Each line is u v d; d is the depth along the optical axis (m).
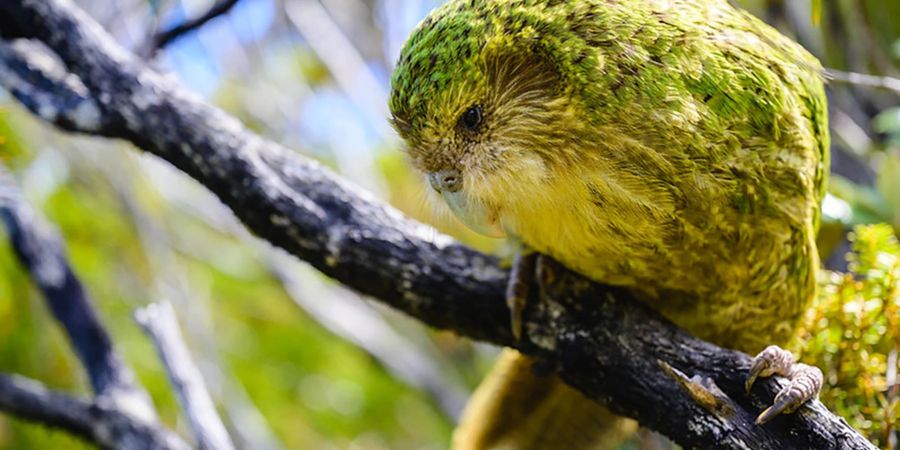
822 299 3.04
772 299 2.89
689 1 2.85
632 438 3.75
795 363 2.59
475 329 3.09
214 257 5.77
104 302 5.20
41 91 3.27
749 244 2.77
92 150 5.38
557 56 2.68
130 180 5.44
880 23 3.92
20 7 3.26
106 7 5.07
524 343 3.00
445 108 2.73
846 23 3.94
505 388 3.40
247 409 4.94
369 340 5.15
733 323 2.95
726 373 2.63
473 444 3.46
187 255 5.62
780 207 2.75
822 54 3.98
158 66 3.59
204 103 3.21
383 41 5.45
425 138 2.78
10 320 4.72
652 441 3.49
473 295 3.07
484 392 3.46
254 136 3.30
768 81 2.74
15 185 4.01
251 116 5.73
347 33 5.60
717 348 2.73
